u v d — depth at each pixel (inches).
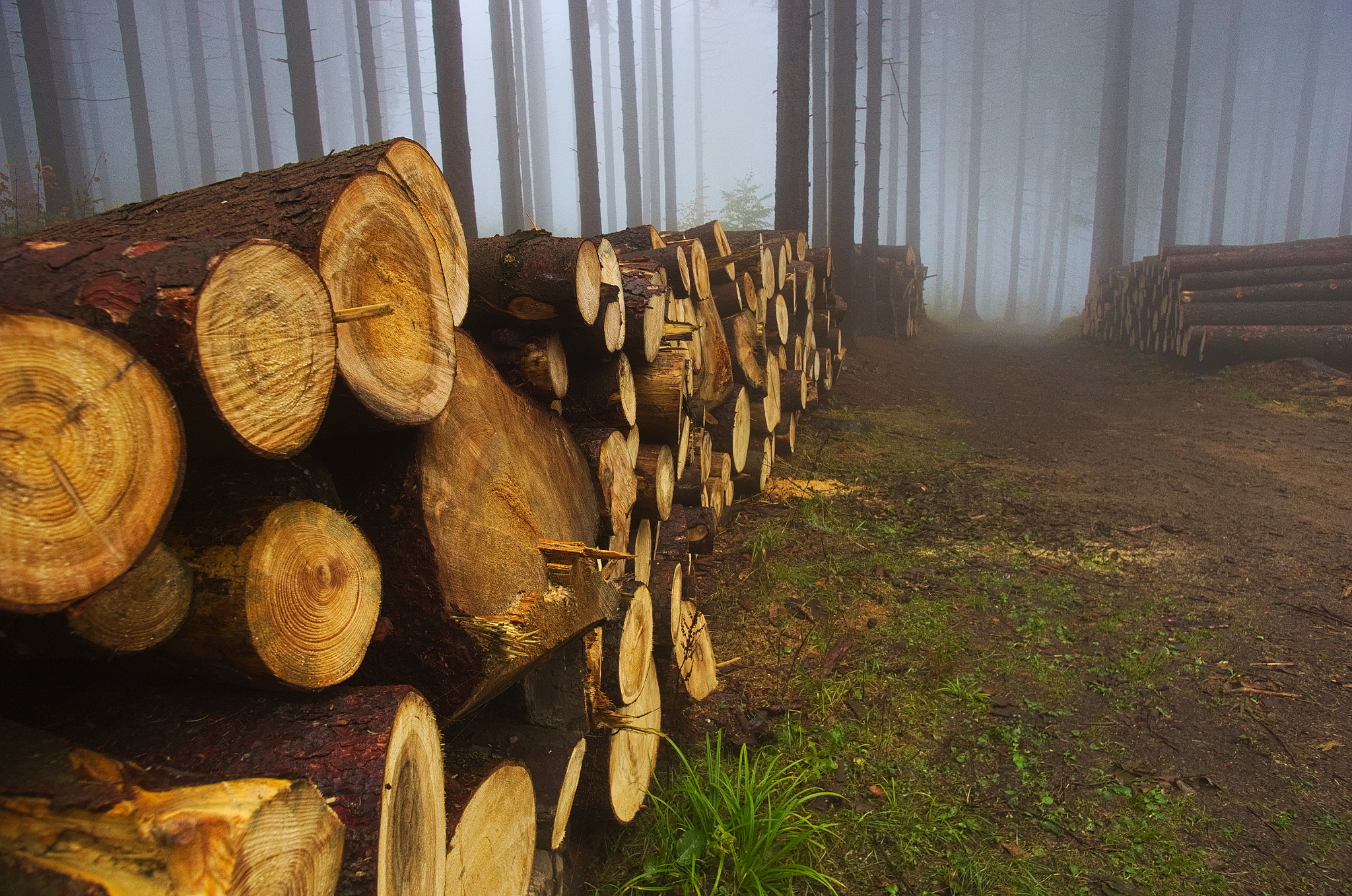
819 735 125.9
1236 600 177.8
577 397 115.7
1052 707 135.8
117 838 35.8
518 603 75.9
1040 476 280.4
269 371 44.9
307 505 50.8
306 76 436.8
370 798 46.2
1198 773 118.6
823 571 184.5
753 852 95.9
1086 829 107.0
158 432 36.2
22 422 31.3
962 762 121.0
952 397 445.1
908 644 154.7
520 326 99.6
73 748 43.3
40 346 31.8
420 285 62.6
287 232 52.7
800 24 447.5
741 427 217.3
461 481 70.7
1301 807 111.9
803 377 279.1
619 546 116.1
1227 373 445.7
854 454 296.8
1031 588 182.2
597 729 97.1
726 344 212.7
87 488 33.5
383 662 66.6
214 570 46.3
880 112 632.4
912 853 102.1
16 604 31.0
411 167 66.7
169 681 52.6
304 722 49.5
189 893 35.2
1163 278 518.6
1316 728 130.5
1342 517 235.6
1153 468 292.5
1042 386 487.5
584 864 97.9
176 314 39.8
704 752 122.3
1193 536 218.7
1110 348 617.3
